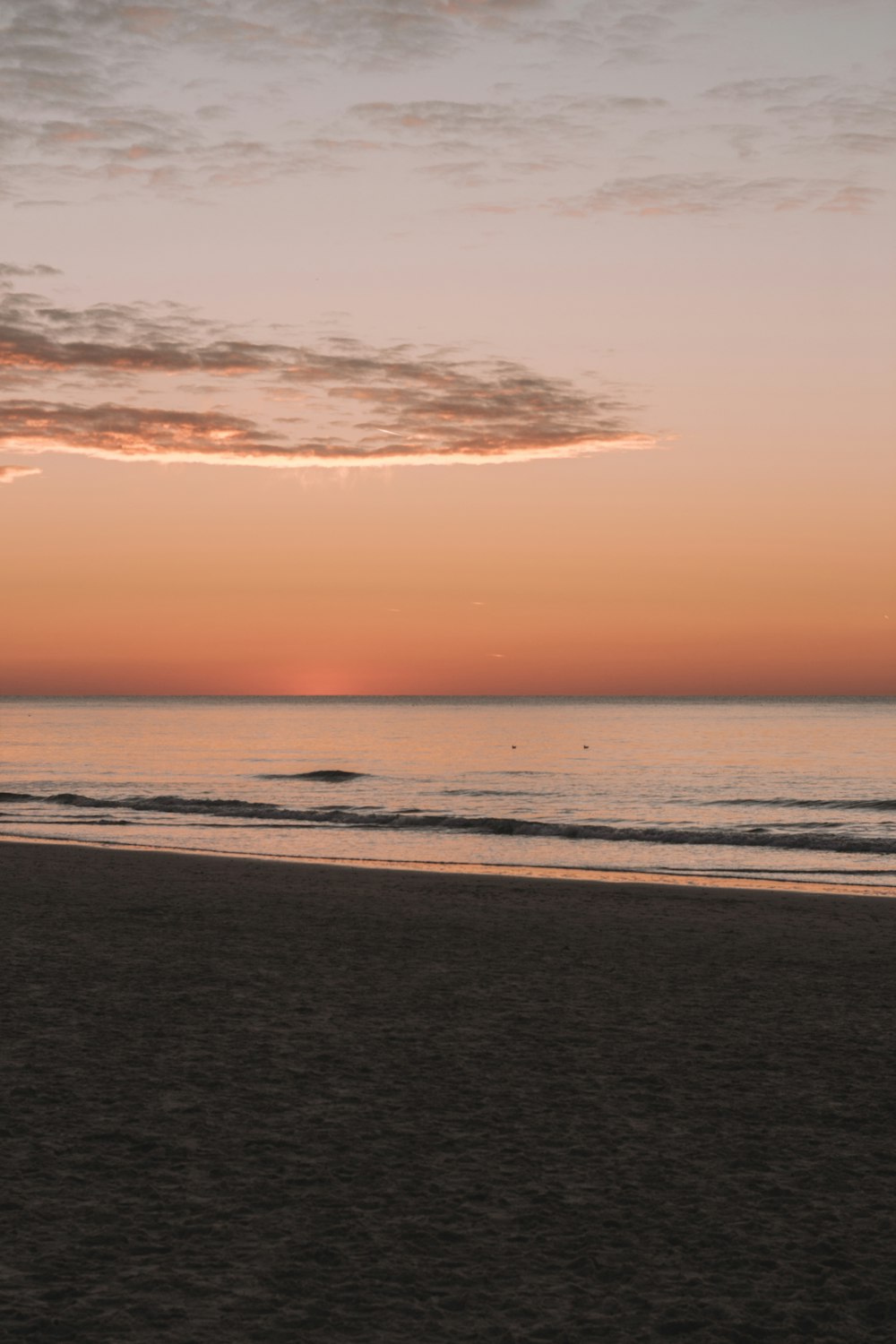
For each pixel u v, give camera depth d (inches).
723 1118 264.8
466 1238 193.6
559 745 3752.5
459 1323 162.9
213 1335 156.1
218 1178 218.8
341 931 550.6
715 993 419.2
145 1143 237.5
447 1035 342.0
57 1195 207.2
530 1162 232.7
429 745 3863.2
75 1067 294.4
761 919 629.9
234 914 598.2
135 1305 163.9
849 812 1657.2
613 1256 187.8
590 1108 270.7
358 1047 323.6
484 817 1418.6
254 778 2311.8
